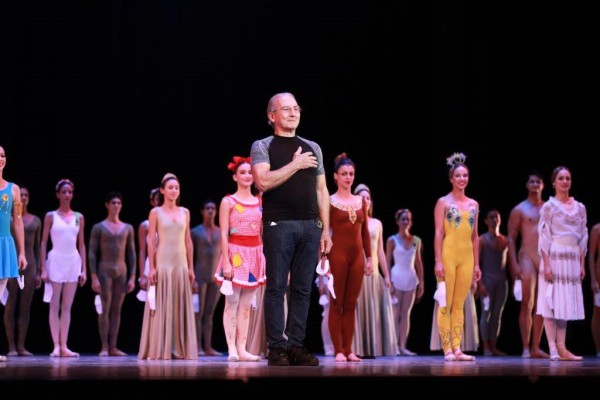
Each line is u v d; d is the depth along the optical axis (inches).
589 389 157.2
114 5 400.2
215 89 405.4
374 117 408.2
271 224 210.1
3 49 394.0
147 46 402.6
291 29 405.7
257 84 405.4
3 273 232.2
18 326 369.4
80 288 413.4
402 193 411.2
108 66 400.2
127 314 421.1
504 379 156.6
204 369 186.5
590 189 390.3
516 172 402.3
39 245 352.2
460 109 404.8
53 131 398.6
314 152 219.5
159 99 404.2
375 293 327.3
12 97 395.5
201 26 404.2
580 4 393.1
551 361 266.1
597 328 339.0
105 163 402.9
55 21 397.1
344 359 249.8
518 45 400.2
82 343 413.7
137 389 149.6
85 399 148.5
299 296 212.5
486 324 366.6
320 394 153.7
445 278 265.4
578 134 394.0
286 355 209.9
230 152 407.2
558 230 276.5
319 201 220.1
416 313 425.1
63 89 398.6
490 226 372.8
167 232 307.6
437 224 267.1
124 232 359.3
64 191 343.6
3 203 234.7
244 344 269.4
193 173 407.2
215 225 396.2
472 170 405.4
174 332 306.2
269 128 405.7
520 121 400.8
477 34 402.9
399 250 382.3
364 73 407.2
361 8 406.3
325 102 406.6
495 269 368.5
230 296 265.7
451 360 263.1
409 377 155.6
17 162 396.8
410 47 406.6
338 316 249.8
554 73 396.5
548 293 275.3
